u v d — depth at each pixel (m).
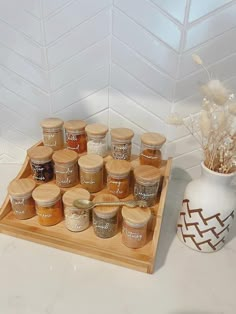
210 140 0.57
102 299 0.55
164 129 0.80
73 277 0.59
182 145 0.82
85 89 0.78
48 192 0.65
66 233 0.66
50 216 0.65
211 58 0.68
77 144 0.76
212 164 0.58
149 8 0.65
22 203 0.66
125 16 0.67
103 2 0.66
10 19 0.71
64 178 0.70
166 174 0.70
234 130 0.55
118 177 0.66
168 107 0.77
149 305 0.54
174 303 0.54
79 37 0.71
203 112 0.57
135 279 0.59
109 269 0.61
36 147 0.75
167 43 0.68
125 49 0.71
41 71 0.77
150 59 0.71
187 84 0.73
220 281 0.59
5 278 0.58
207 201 0.58
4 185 0.86
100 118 0.82
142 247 0.63
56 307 0.53
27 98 0.82
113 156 0.74
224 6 0.62
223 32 0.65
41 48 0.74
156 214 0.64
